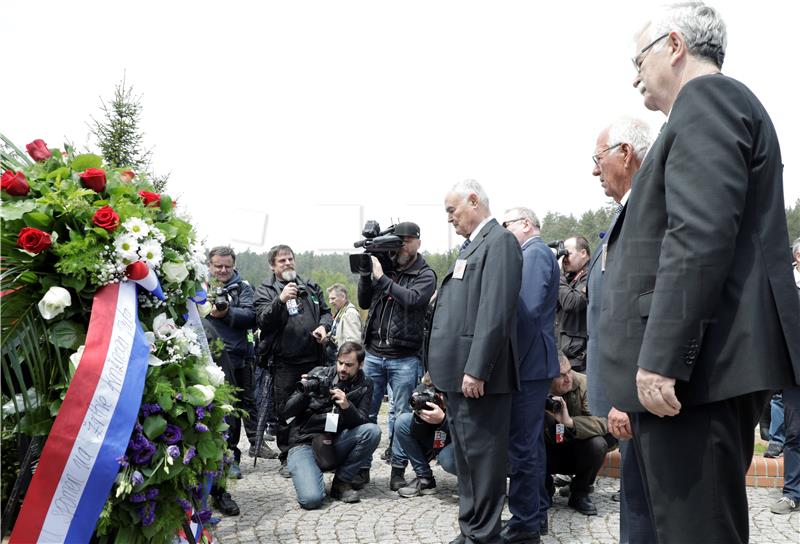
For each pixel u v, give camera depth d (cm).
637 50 195
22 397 207
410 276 540
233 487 481
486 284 317
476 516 325
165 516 213
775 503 436
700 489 167
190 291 246
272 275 567
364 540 381
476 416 322
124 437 200
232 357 539
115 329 209
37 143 234
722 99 164
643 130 268
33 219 209
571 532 389
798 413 427
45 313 203
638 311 178
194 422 221
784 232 169
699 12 183
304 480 448
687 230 157
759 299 163
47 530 193
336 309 743
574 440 429
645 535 251
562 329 549
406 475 546
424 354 365
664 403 161
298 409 471
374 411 552
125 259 215
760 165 166
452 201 347
